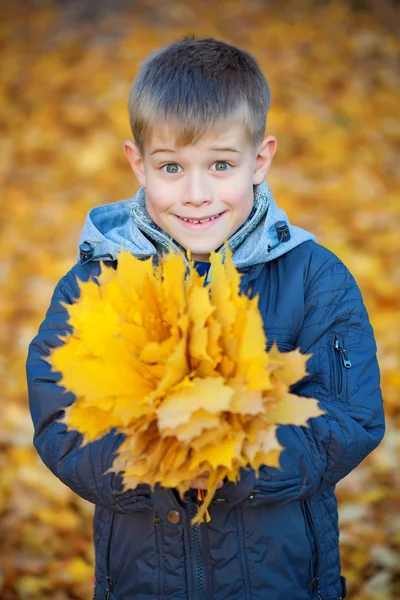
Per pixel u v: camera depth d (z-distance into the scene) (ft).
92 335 4.47
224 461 4.31
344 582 6.12
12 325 13.64
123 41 21.48
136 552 5.62
